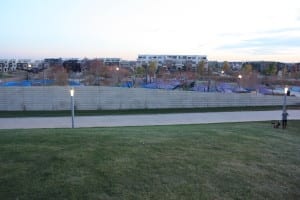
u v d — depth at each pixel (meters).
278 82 71.44
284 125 19.31
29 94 31.73
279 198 6.70
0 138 9.39
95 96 33.06
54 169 6.80
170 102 35.03
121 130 13.39
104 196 5.86
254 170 7.97
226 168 7.82
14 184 6.09
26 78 62.00
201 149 9.30
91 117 28.59
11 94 31.45
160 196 6.07
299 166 8.82
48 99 32.06
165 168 7.36
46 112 30.83
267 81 71.69
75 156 7.61
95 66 94.69
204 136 11.39
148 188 6.32
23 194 5.76
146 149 8.72
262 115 31.00
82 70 94.38
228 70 104.44
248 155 9.23
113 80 60.59
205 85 56.53
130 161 7.57
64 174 6.58
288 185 7.40
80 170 6.82
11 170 6.67
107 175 6.67
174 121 26.80
